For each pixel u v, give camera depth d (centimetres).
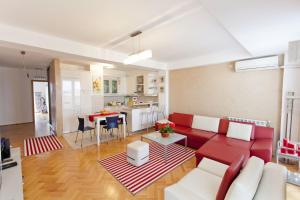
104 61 388
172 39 311
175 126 452
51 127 616
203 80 475
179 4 188
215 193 158
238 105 407
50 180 249
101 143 431
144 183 242
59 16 213
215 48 380
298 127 325
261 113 372
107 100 725
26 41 257
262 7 162
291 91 328
